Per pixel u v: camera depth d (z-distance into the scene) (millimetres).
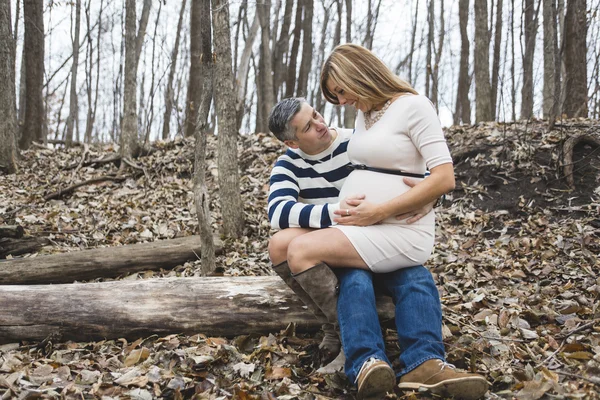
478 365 2377
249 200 5359
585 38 7242
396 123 2322
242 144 7066
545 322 2807
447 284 3434
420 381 2088
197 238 4277
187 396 2238
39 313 2725
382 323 2664
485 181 5145
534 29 10219
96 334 2746
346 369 2178
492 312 2932
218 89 4496
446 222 4734
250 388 2252
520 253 3898
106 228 4941
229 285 2871
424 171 2408
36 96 9484
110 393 2221
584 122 5773
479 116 9211
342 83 2359
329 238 2285
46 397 2148
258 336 2766
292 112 2455
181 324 2756
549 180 4898
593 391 2018
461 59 13234
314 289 2299
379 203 2305
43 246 4445
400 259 2336
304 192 2643
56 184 6418
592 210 4398
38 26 9492
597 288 3064
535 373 2264
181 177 6465
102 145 8781
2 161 7035
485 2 9133
